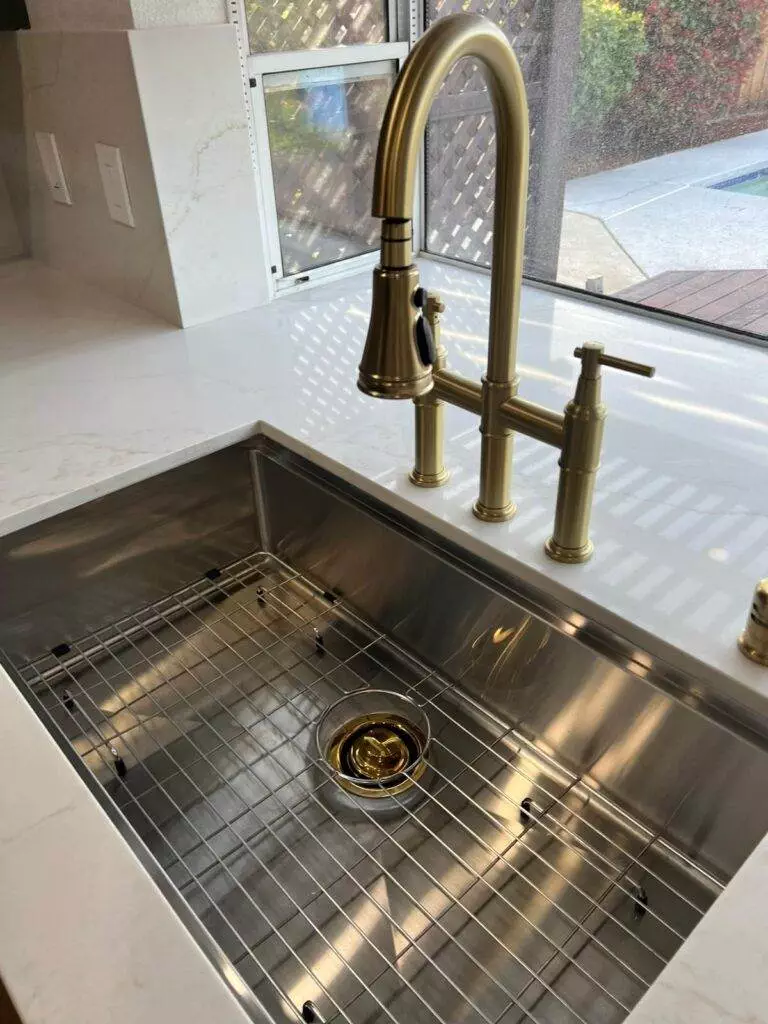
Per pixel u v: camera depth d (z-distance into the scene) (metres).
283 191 1.38
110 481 0.92
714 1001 0.43
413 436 0.99
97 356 1.23
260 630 1.02
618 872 0.73
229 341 1.27
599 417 0.68
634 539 0.80
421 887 0.73
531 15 1.23
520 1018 0.63
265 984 0.66
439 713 0.90
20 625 0.94
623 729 0.75
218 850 0.77
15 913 0.50
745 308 1.16
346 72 1.38
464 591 0.85
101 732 0.89
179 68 1.17
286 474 1.04
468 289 1.42
